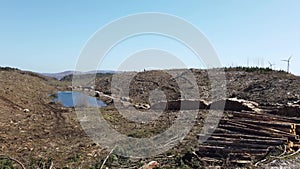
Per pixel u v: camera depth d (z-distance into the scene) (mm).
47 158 9648
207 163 8914
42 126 15109
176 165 8664
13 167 8695
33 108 21562
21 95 25906
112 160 9156
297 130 11648
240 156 9227
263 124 12000
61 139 12391
